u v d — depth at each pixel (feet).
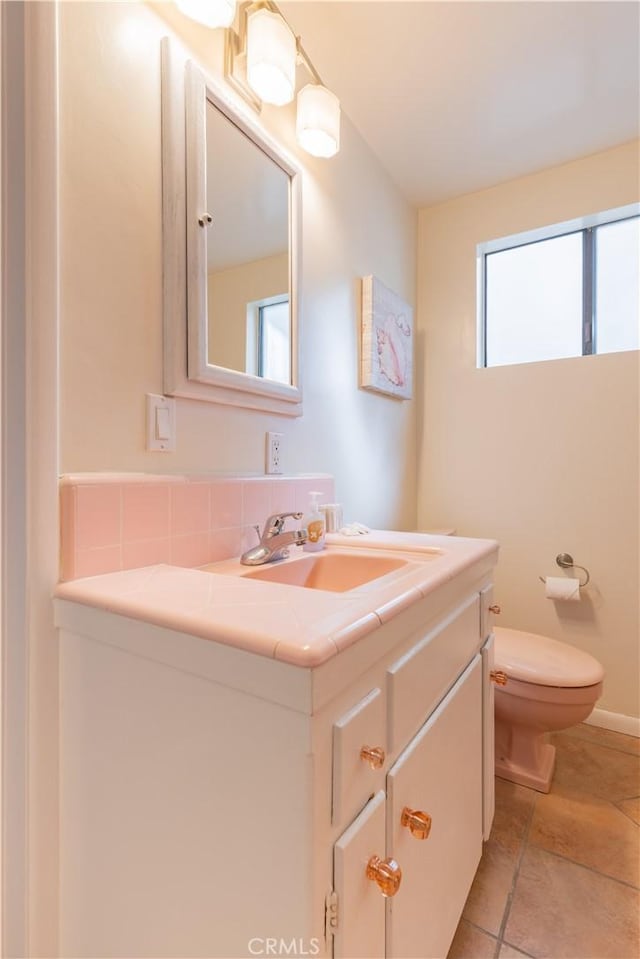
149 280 2.88
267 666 1.56
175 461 3.09
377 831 1.93
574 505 6.29
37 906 2.29
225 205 3.40
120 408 2.72
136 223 2.80
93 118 2.56
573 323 6.66
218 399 3.36
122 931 2.09
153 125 2.90
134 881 2.03
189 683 1.79
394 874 1.82
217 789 1.73
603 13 3.99
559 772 5.16
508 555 6.73
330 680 1.57
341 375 5.19
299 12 3.91
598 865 3.91
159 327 2.95
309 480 4.27
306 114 3.81
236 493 3.43
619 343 6.35
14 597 2.28
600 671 4.65
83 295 2.52
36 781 2.27
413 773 2.29
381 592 2.17
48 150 2.30
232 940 1.70
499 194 6.71
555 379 6.42
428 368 7.36
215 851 1.74
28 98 2.23
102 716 2.12
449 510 7.18
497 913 3.47
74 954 2.30
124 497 2.64
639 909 3.50
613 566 6.05
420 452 7.39
